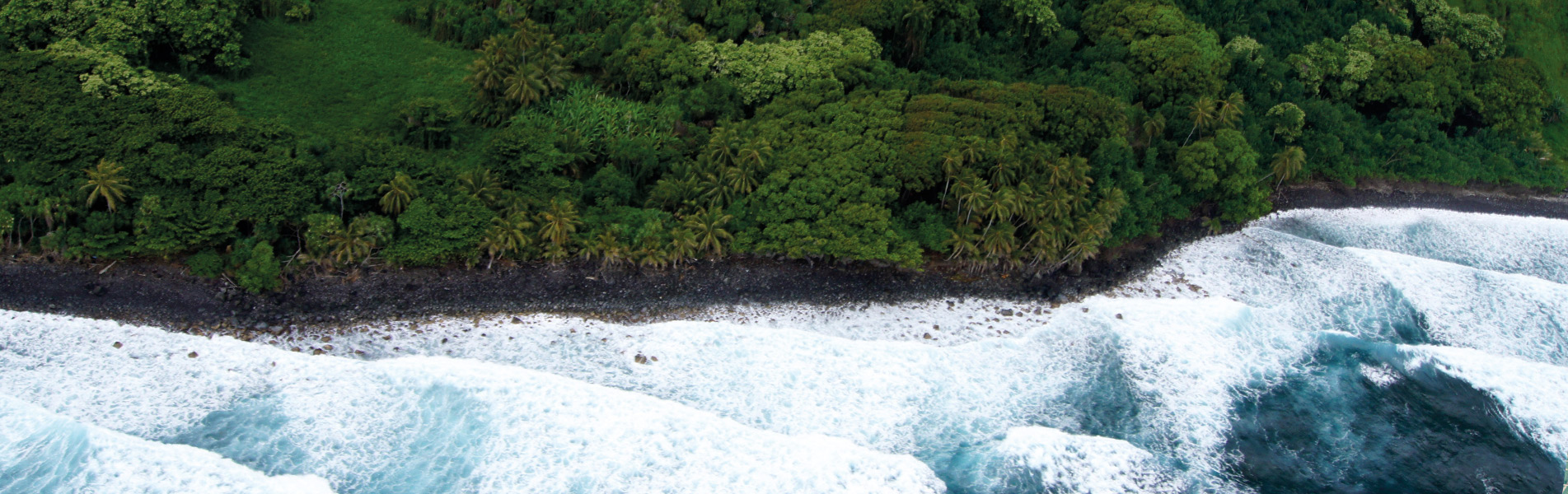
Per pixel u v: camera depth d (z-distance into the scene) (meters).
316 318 63.59
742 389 62.56
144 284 62.81
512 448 55.66
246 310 63.00
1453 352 71.75
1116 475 58.31
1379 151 100.88
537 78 80.38
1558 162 108.31
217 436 54.84
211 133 70.19
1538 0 125.44
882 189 73.69
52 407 55.28
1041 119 82.25
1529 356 74.50
